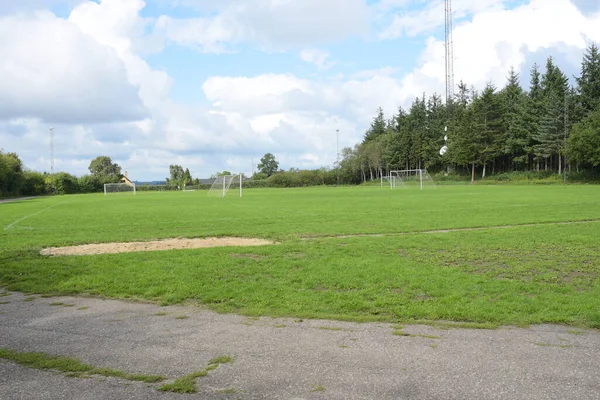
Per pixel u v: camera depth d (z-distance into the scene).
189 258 11.53
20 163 86.56
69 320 6.82
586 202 29.78
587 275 9.39
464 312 6.82
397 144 110.00
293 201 38.91
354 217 22.64
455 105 107.81
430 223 19.16
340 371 4.76
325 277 9.25
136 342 5.76
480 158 90.31
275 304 7.47
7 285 9.29
